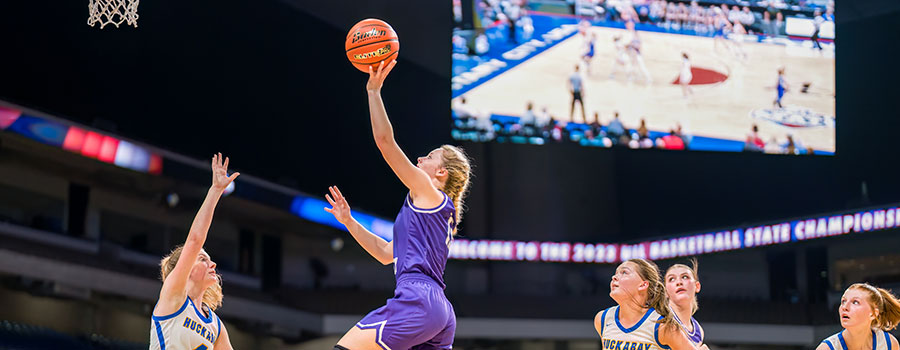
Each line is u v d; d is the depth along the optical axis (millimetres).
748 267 18406
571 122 15648
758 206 18812
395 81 17359
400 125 17422
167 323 4410
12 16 13406
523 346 16750
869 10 17562
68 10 14109
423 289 3943
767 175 18812
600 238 17500
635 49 15961
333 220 15797
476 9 15680
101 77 14477
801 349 17000
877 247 17078
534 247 16859
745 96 16031
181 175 13781
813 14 16281
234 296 15195
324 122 17125
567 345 16859
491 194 18094
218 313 15008
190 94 15578
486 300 17312
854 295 5547
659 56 16000
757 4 16266
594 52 15867
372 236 4512
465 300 17156
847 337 5613
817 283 17734
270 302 15688
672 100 15914
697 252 16859
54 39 13930
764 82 16094
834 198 18438
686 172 18969
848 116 18234
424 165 4281
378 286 17516
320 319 15867
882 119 17938
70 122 12344
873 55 17938
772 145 15969
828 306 17469
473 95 15492
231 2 15805
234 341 15203
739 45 16156
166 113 15203
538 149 18203
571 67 15773
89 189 13609
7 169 12570
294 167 16750
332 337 15961
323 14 16344
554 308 17234
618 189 18656
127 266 14078
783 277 18141
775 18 16234
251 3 15938
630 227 18594
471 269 18156
